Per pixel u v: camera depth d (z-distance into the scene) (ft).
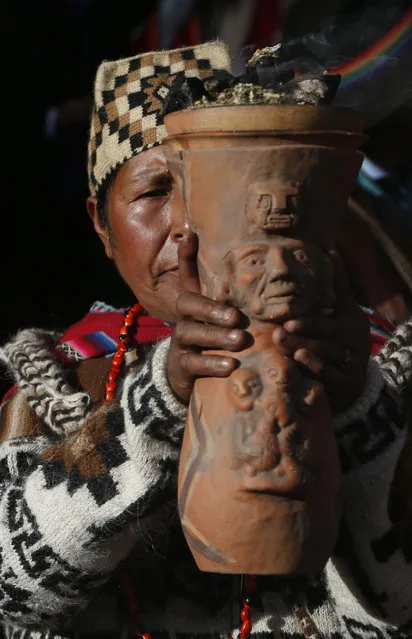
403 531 8.46
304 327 6.95
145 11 23.48
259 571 6.93
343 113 6.83
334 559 8.61
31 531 8.46
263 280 6.91
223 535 6.92
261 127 6.70
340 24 8.97
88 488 8.24
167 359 7.70
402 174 12.86
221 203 7.00
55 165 24.48
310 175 6.84
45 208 25.13
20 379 9.86
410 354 9.18
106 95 10.46
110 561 8.59
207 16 16.65
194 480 7.07
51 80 23.85
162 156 9.90
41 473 8.61
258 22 15.40
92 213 11.37
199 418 7.13
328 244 7.12
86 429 8.48
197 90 7.71
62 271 24.36
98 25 23.61
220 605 9.46
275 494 6.83
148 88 10.23
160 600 9.51
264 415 6.86
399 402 8.18
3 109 23.77
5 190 24.97
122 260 10.42
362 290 10.52
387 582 8.50
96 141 10.57
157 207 9.95
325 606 9.39
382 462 7.98
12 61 23.43
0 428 10.04
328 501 7.00
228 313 6.99
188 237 7.38
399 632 8.77
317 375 7.06
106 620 9.60
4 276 23.99
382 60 8.71
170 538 9.28
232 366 6.98
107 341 10.70
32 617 9.02
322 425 7.01
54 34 23.59
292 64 8.42
